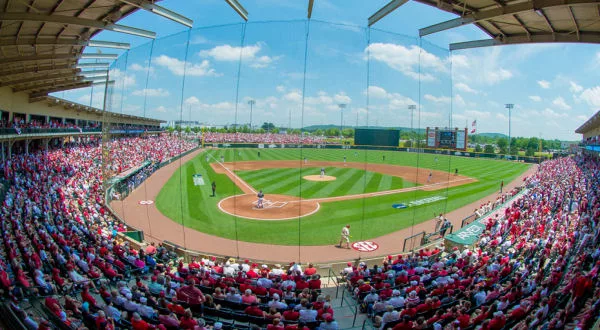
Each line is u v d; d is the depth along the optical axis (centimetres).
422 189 3650
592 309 816
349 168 5022
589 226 1677
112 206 2569
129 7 1650
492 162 7244
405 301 1006
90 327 866
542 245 1522
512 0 1318
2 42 1877
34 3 1526
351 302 1160
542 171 4766
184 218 2389
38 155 3528
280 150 6275
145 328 772
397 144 5097
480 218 2328
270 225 2255
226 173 4391
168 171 4241
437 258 1573
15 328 797
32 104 4066
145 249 1636
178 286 1098
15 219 1639
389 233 2153
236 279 1187
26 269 1215
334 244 1938
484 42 1834
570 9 1319
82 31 2056
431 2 1468
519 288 1013
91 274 1183
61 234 1510
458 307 920
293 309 958
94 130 4853
